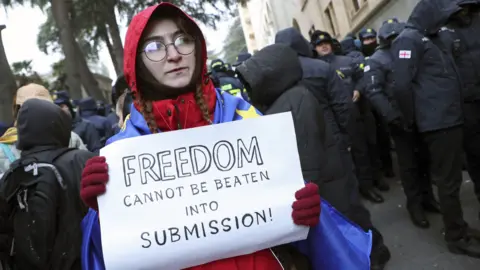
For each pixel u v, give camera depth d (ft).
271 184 3.97
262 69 7.41
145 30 3.98
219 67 18.83
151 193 3.79
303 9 76.84
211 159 3.93
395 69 10.43
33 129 7.10
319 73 10.34
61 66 71.15
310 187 3.93
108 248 3.63
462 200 13.67
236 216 3.83
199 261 3.76
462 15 10.66
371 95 12.90
